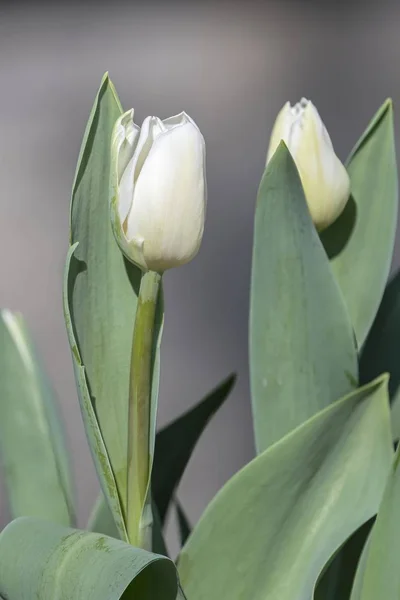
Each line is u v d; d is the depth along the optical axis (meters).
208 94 2.83
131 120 0.72
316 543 0.76
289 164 0.77
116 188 0.72
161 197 0.71
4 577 0.71
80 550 0.69
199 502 2.17
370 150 0.83
